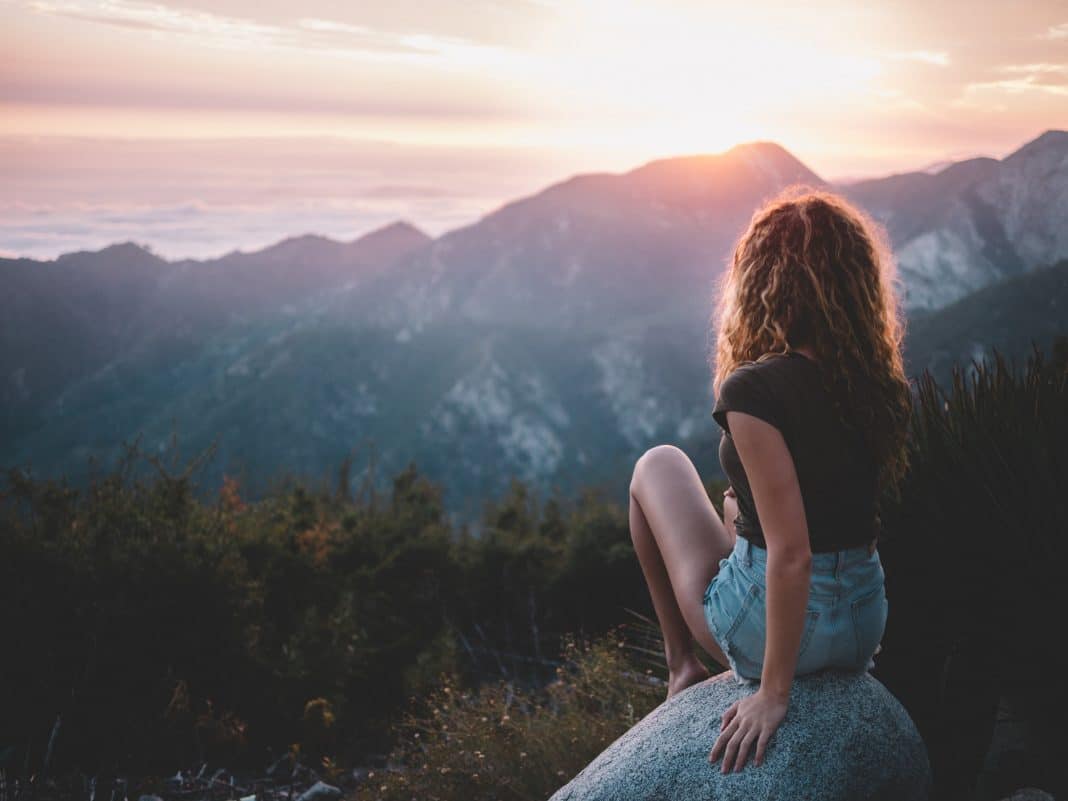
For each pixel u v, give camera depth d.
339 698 4.03
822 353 1.65
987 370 2.38
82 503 4.20
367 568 5.29
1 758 3.20
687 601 1.92
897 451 1.73
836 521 1.64
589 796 1.70
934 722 2.23
